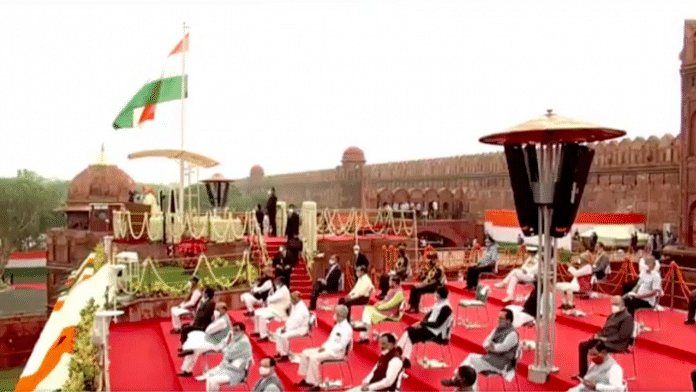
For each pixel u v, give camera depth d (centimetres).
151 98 2655
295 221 2116
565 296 1427
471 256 2623
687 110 2150
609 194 4025
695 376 757
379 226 2858
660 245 3148
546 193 981
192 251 2142
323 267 2220
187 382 1102
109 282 1583
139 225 2302
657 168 3662
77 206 4384
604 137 987
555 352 1115
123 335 1563
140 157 2495
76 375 907
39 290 6109
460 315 1429
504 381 995
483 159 5062
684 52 2147
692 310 1320
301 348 1273
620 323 923
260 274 1986
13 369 3534
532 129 911
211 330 1127
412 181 6031
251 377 1115
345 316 1016
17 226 6738
